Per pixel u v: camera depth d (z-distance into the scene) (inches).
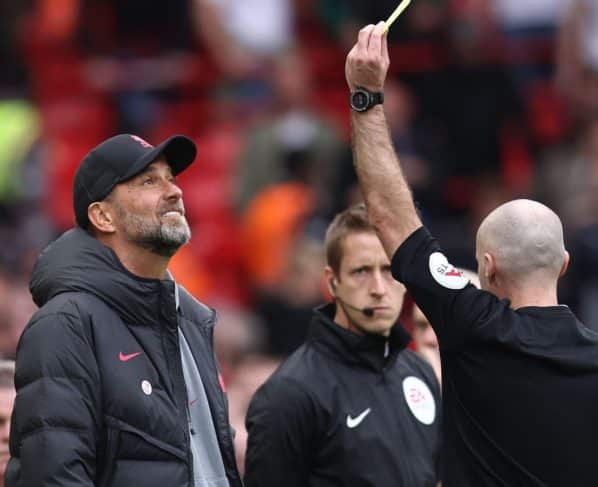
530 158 1651.1
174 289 693.9
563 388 648.4
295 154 1572.3
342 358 775.7
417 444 778.2
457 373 661.9
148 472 661.3
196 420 698.2
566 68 1694.1
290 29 1752.0
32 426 645.9
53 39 1803.6
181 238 696.4
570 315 664.4
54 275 682.2
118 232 695.1
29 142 1740.9
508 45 1727.4
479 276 687.7
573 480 643.5
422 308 667.4
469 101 1630.2
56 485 636.7
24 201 1692.9
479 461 653.3
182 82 1759.4
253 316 1380.4
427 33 1672.0
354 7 1771.7
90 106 1769.2
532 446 646.5
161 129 1744.6
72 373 653.9
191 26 1776.6
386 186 676.1
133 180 693.9
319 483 760.3
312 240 1441.9
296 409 756.6
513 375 650.8
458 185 1609.3
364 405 768.9
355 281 779.4
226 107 1736.0
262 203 1557.6
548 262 668.7
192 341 715.4
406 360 805.9
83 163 703.7
